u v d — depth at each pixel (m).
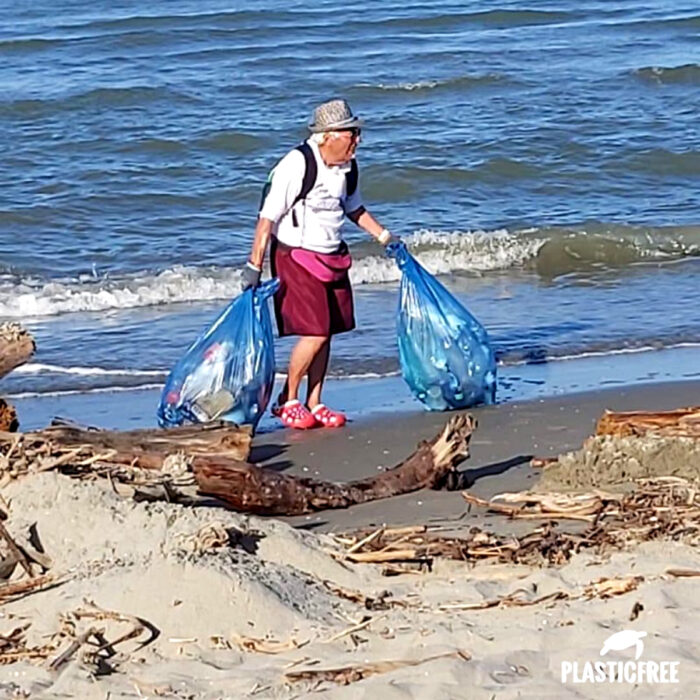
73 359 38.16
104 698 17.02
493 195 59.56
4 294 44.94
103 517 21.42
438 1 117.56
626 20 108.69
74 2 119.62
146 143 67.44
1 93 78.56
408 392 34.03
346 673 17.34
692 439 25.62
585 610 19.20
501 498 24.50
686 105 76.00
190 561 19.52
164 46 100.31
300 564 20.95
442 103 78.12
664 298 44.00
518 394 33.47
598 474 25.28
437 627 18.73
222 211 57.00
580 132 68.50
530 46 98.25
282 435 30.38
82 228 54.12
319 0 117.94
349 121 29.77
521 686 16.89
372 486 25.23
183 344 39.81
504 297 44.62
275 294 30.55
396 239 31.81
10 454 23.53
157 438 25.09
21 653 18.44
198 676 17.52
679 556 21.27
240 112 75.38
